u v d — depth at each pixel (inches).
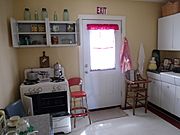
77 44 119.3
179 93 117.8
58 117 104.0
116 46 142.8
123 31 141.6
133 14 143.2
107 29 136.9
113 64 144.5
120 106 151.7
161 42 147.0
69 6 126.1
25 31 113.1
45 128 57.1
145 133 106.0
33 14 119.6
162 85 134.7
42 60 125.3
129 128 112.9
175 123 118.4
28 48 122.1
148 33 151.0
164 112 137.0
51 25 115.6
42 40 118.6
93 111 142.9
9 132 48.4
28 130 50.8
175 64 142.7
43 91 100.2
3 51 84.8
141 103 151.1
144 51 151.8
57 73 120.3
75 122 122.0
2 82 79.4
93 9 131.6
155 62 149.2
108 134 106.2
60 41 120.7
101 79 142.9
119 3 137.8
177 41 128.7
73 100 132.2
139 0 140.5
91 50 136.9
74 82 130.3
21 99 97.6
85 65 136.9
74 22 117.5
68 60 131.4
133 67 150.2
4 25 89.7
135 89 135.9
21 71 122.3
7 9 97.7
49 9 122.3
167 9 138.6
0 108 74.2
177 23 127.7
